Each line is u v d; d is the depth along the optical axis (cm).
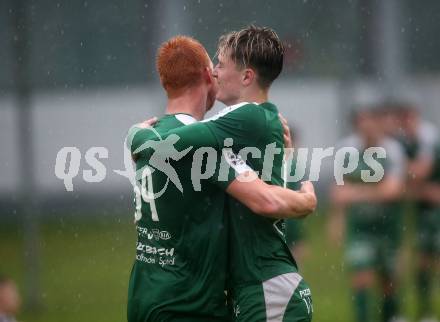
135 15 6431
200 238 1564
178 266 1573
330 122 6631
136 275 1623
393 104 3909
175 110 1614
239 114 1552
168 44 1628
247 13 6100
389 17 6262
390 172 3381
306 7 6456
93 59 6519
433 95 6606
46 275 4591
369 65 6394
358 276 3353
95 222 6081
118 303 3903
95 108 6531
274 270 1577
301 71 6650
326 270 4547
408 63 6619
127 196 6394
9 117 6391
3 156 6375
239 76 1625
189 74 1605
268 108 1625
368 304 3328
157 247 1588
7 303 2622
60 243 5500
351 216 3384
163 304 1564
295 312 1570
